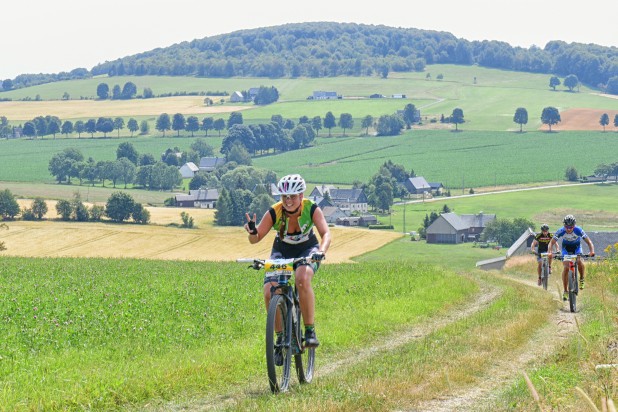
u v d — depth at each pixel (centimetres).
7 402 881
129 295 2064
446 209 17700
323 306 1906
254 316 1712
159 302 1931
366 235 11775
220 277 2756
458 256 11688
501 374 1054
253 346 1270
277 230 933
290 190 905
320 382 959
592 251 1848
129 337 1442
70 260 4538
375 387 909
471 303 2155
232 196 16162
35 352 1307
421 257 10788
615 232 6750
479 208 18575
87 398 914
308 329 938
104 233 10644
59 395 920
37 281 2681
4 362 1165
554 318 1694
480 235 14362
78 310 1780
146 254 9450
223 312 1759
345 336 1438
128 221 12825
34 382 1002
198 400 933
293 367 1105
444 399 901
